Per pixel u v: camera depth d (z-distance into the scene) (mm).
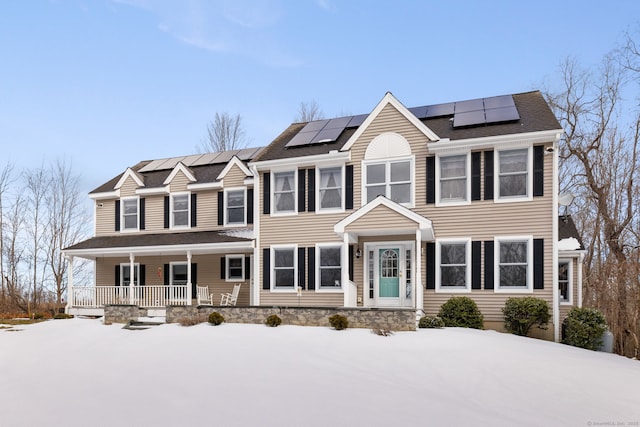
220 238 17844
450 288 14711
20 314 23969
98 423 6039
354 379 8094
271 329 12977
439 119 16859
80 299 19078
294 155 17000
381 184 15812
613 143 21906
